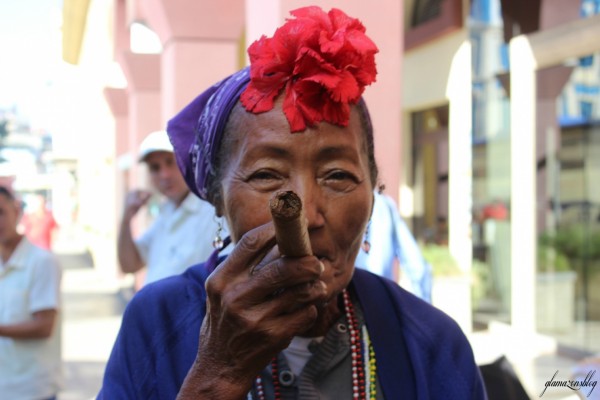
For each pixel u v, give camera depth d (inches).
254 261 40.4
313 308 40.9
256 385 50.5
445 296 276.8
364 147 49.6
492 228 288.2
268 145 45.4
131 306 54.1
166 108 258.4
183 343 51.3
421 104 308.0
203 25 245.0
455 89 281.1
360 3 134.7
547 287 265.1
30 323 139.3
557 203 264.7
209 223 138.3
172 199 148.5
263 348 40.1
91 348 305.7
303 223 36.1
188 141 55.1
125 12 389.7
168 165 147.1
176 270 138.2
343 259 47.3
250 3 147.0
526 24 248.7
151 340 51.8
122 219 164.9
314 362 51.2
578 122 255.0
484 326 283.9
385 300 55.5
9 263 140.7
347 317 53.2
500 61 276.8
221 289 40.1
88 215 841.5
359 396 51.1
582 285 266.1
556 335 258.8
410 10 320.8
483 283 287.7
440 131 305.1
